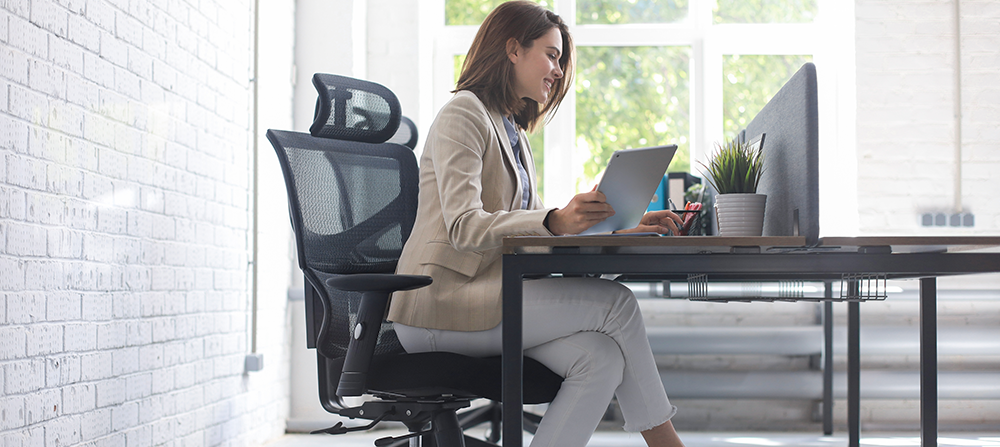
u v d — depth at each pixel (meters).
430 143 1.54
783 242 1.15
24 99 1.65
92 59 1.92
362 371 1.31
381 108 1.90
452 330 1.40
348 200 1.75
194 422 2.46
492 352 1.41
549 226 1.26
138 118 2.14
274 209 3.18
